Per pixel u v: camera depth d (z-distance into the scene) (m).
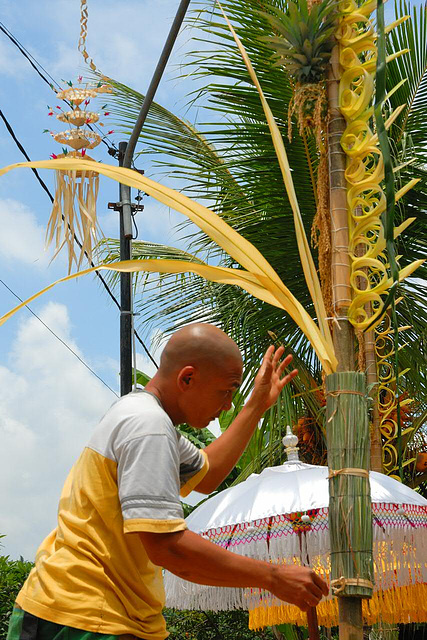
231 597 4.98
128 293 7.20
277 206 7.68
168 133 8.21
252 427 2.90
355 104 3.22
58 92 6.13
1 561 8.67
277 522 4.69
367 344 6.60
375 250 3.09
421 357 7.70
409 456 8.11
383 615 5.38
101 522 2.37
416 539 4.93
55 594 2.32
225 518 4.80
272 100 7.36
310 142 7.25
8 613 8.38
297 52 3.28
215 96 7.45
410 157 7.50
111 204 7.36
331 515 2.86
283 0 7.01
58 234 5.20
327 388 2.98
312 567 4.73
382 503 4.82
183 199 3.11
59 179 5.35
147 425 2.36
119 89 8.35
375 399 6.56
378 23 2.82
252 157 7.75
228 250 3.09
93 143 6.02
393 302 2.91
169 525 2.26
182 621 10.66
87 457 2.42
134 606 2.38
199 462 2.80
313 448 8.05
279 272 7.87
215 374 2.49
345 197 3.19
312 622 2.89
